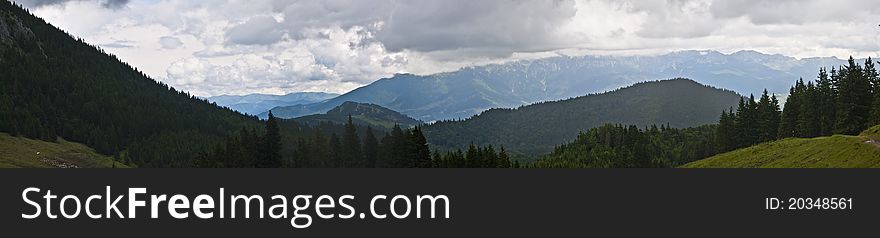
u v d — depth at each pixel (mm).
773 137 168250
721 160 130875
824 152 102688
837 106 142125
